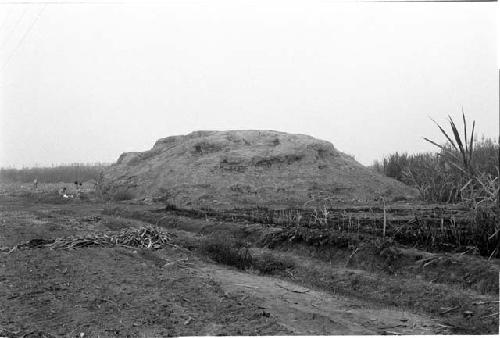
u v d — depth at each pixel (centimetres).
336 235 1006
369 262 893
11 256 941
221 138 2847
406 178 2412
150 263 961
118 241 1135
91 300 701
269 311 691
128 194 2758
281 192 2347
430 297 739
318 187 2380
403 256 864
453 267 788
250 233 1216
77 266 884
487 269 745
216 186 2420
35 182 3706
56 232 1392
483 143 1491
